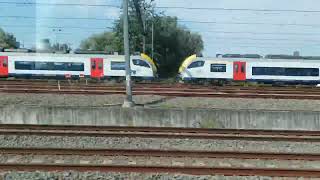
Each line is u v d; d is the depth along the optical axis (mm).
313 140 16719
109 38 84062
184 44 90312
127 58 22719
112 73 49062
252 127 20703
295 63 50375
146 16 76688
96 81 48188
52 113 20891
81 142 16016
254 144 16172
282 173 11758
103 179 11273
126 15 22641
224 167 12008
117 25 76500
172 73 84562
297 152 14719
